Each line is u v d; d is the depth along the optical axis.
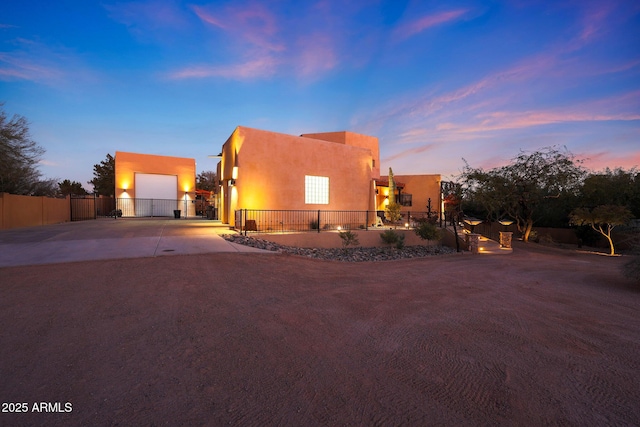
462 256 13.21
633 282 7.58
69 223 18.56
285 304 4.89
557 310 5.14
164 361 3.01
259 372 2.86
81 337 3.45
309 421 2.20
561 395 2.61
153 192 26.42
